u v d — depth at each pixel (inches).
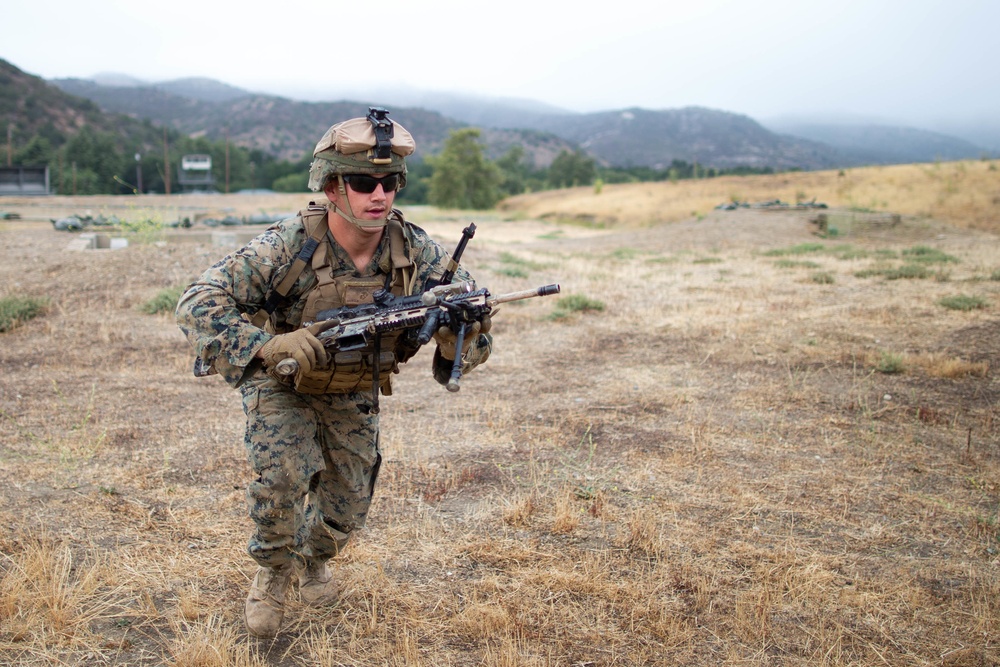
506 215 2268.7
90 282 441.4
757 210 1219.9
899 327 356.8
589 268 603.5
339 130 107.1
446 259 123.0
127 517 161.3
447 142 3299.7
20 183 2400.3
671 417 237.8
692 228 1060.5
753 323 370.6
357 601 132.0
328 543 126.7
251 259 109.8
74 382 268.8
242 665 112.1
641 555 149.5
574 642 121.6
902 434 221.9
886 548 154.5
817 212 1123.3
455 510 169.2
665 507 171.0
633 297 460.4
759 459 202.2
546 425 229.6
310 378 111.5
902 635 124.9
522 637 122.3
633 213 1980.8
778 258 695.7
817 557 148.9
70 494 170.9
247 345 105.9
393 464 194.4
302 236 112.9
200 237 699.4
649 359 312.7
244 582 137.3
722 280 536.1
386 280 117.2
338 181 109.3
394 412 240.8
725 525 162.9
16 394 251.3
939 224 1043.9
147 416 231.3
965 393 259.6
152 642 120.0
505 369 299.0
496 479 187.0
